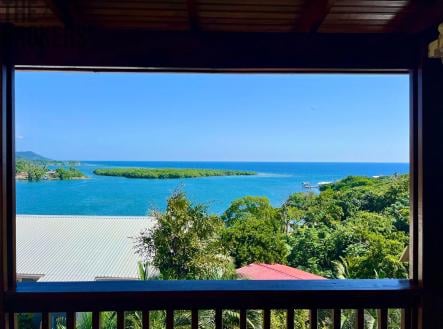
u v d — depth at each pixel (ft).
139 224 46.52
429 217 6.75
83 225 47.83
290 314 6.30
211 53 7.00
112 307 6.16
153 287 6.31
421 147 6.88
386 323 6.46
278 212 43.04
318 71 7.18
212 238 31.37
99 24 6.86
